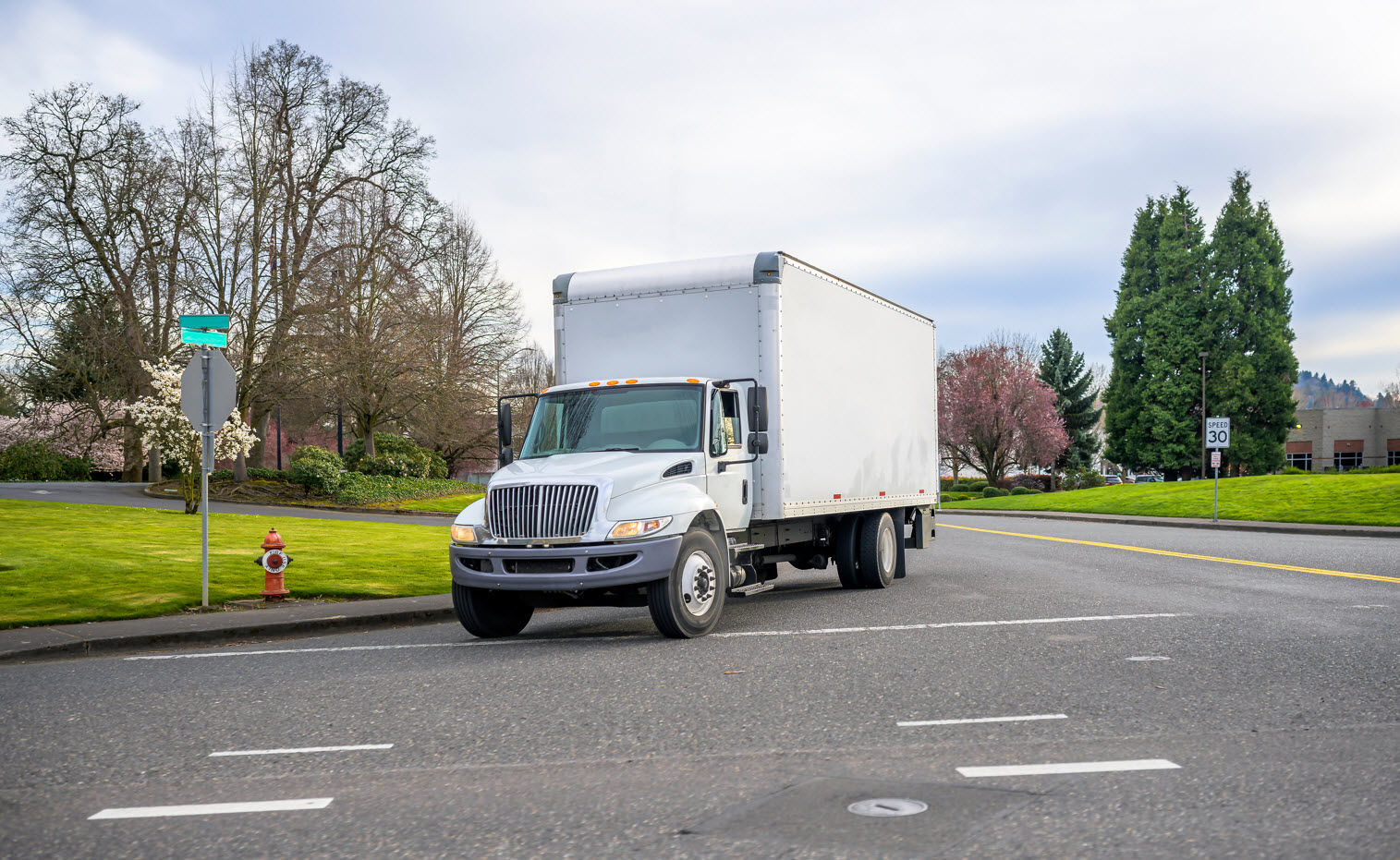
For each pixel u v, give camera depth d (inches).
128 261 1427.2
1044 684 288.5
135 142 1407.5
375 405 1696.6
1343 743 221.5
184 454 1030.4
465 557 398.9
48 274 1370.6
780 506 450.9
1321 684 285.6
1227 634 378.3
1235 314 2479.1
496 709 270.1
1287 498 1398.9
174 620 444.5
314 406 1690.5
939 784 193.5
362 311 1581.0
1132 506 1579.7
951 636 380.5
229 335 1370.6
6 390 1609.3
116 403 1524.4
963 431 2859.3
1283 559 708.0
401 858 158.7
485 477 2529.5
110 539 732.7
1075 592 526.0
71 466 2065.7
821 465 492.1
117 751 233.5
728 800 185.2
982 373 2832.2
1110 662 322.3
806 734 235.5
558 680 310.3
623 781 200.1
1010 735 231.3
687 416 425.1
